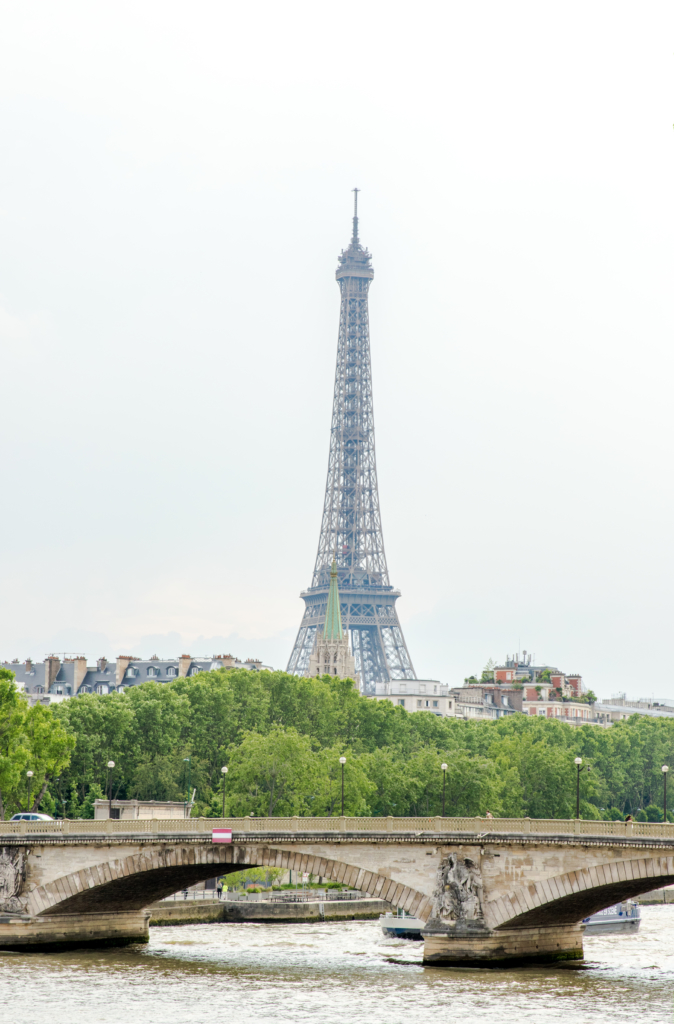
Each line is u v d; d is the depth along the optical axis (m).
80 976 110.00
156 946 130.62
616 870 107.44
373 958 122.06
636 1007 96.12
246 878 178.38
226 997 100.62
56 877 124.56
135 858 122.25
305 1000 99.31
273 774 199.50
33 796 186.12
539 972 112.06
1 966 114.50
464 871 113.38
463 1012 94.44
